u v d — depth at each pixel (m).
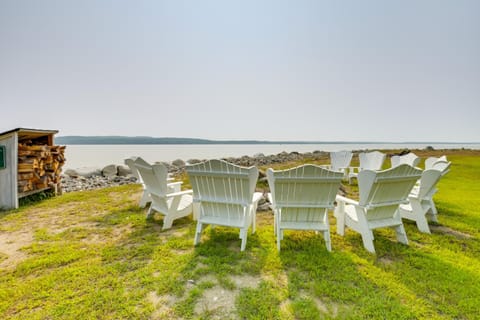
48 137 4.89
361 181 2.28
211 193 2.45
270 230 2.88
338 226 2.77
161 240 2.57
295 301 1.54
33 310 1.48
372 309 1.47
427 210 3.16
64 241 2.58
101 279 1.80
